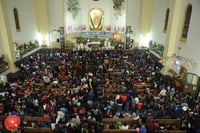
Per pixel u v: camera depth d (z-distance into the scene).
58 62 17.14
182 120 8.33
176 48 15.25
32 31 23.70
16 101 9.61
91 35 29.95
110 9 29.31
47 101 9.67
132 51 23.56
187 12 13.65
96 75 13.36
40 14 24.94
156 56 20.52
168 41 15.55
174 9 14.57
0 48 14.75
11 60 15.50
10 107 9.21
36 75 13.78
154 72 14.20
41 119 8.34
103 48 25.41
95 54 20.03
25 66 15.61
